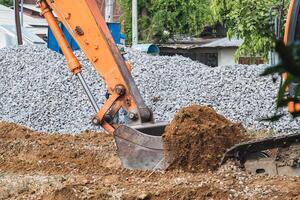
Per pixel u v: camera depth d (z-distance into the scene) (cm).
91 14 1006
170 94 1966
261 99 1864
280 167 838
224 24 2144
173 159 901
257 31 1889
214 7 2045
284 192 760
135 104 979
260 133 1538
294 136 829
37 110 1898
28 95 1995
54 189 841
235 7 1939
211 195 786
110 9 3328
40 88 2025
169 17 3884
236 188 790
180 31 3941
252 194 773
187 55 3919
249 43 2002
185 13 3903
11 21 4322
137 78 2062
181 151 898
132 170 920
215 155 891
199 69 2116
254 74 1994
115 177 899
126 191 818
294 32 835
